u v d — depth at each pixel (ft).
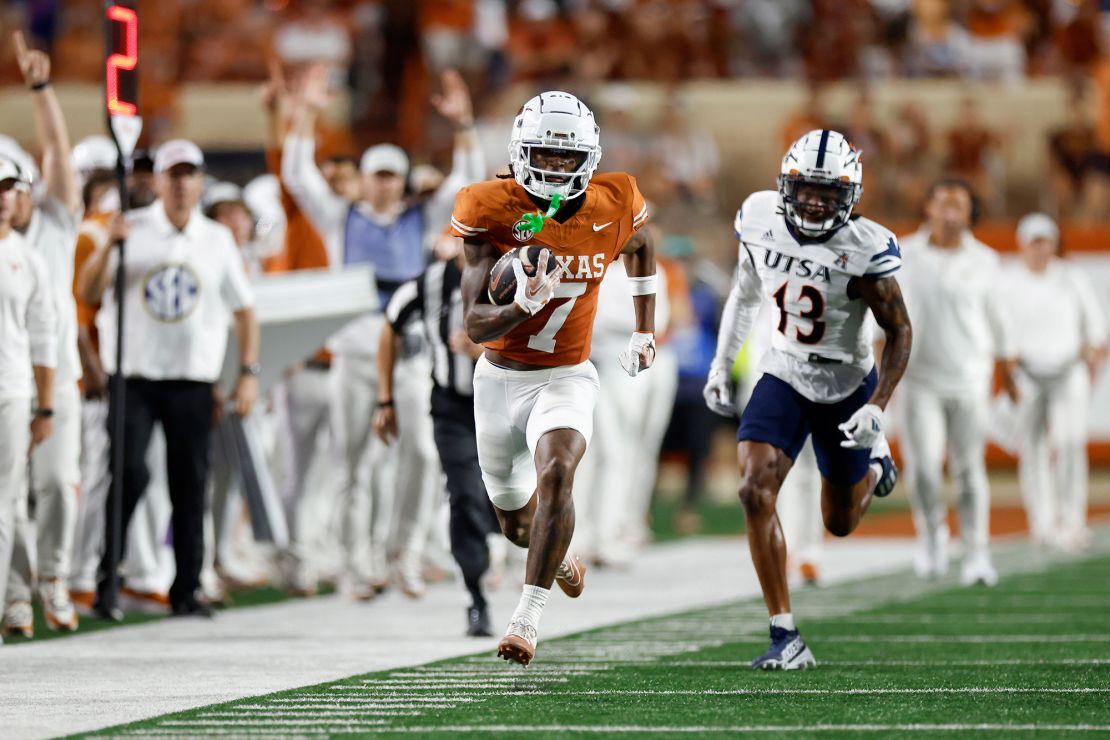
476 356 89.76
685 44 244.22
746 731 56.59
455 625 95.96
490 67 233.55
